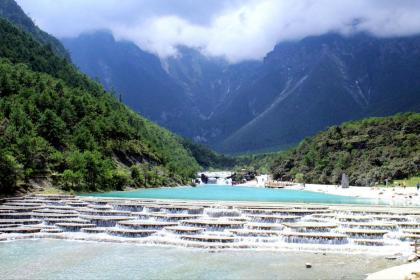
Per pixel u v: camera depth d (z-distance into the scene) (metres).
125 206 91.44
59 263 54.12
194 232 69.75
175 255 58.41
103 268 51.91
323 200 131.88
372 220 79.69
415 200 134.50
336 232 68.94
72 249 61.75
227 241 64.81
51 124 156.50
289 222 77.25
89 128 176.75
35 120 158.75
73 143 160.12
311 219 79.38
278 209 86.69
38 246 63.62
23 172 122.12
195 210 85.50
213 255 58.53
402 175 197.75
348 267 52.59
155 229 72.56
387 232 67.88
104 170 148.38
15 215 81.06
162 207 87.75
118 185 158.25
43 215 81.44
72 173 132.38
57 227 73.62
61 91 195.00
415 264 51.66
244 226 72.62
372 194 160.00
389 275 46.78
